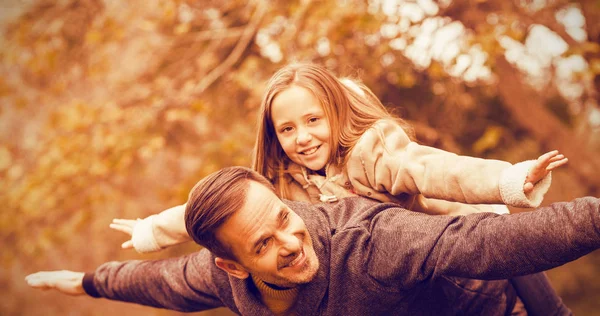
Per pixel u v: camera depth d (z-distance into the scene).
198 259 1.93
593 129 5.86
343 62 4.75
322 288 1.58
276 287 1.63
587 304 7.13
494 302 1.88
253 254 1.49
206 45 5.58
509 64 5.08
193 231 1.52
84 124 5.29
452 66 4.41
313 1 4.47
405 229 1.52
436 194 1.56
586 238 1.23
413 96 5.29
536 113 5.33
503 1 4.64
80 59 6.01
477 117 5.68
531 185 1.35
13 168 5.91
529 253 1.29
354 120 1.84
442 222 1.49
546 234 1.27
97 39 5.49
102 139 5.25
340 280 1.57
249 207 1.47
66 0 5.84
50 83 6.29
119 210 6.48
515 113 5.36
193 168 6.04
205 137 5.58
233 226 1.47
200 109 5.04
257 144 1.93
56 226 6.12
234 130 5.36
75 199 5.70
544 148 5.71
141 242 1.98
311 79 1.81
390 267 1.51
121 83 5.76
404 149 1.73
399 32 4.45
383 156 1.74
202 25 5.52
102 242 7.52
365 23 4.37
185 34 5.39
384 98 5.23
